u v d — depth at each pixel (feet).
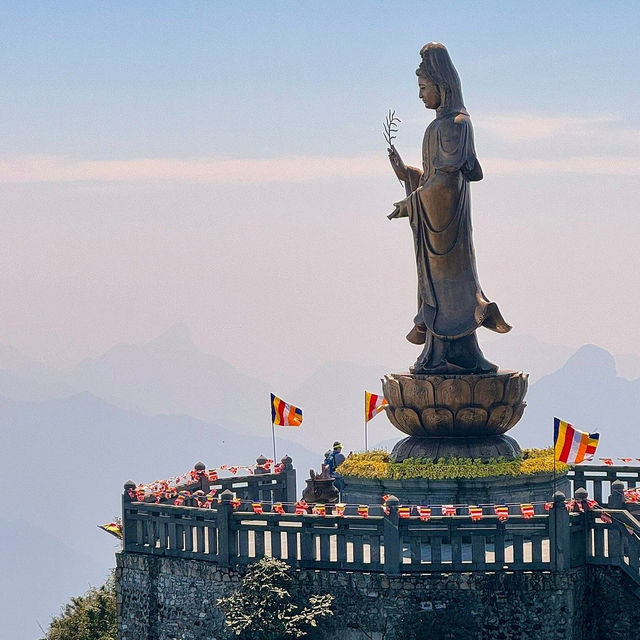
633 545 444.55
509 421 513.04
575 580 444.55
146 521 485.97
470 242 522.06
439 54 522.06
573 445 465.88
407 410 512.63
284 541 481.46
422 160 525.34
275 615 445.37
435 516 451.94
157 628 479.41
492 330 522.06
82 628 551.59
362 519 445.78
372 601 443.32
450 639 439.22
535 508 470.80
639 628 445.78
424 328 528.22
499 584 440.45
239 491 551.18
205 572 467.11
